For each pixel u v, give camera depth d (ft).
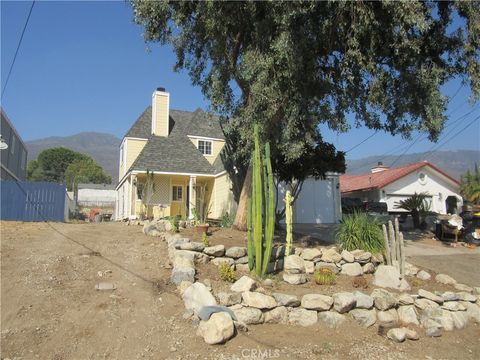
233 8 32.68
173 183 75.41
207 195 77.71
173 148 74.08
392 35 31.96
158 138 74.64
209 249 27.71
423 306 24.54
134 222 50.31
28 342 17.79
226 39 36.29
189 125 82.84
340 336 20.93
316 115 33.50
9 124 80.79
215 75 36.68
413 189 92.73
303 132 34.04
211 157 82.12
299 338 20.12
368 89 36.01
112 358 17.33
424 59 37.17
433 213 65.72
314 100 34.22
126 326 19.74
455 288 29.04
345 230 32.60
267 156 27.09
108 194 205.57
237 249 28.43
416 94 36.83
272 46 29.50
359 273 29.04
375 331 22.04
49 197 51.88
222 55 36.83
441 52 38.42
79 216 128.47
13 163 89.04
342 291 25.72
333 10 30.32
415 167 92.27
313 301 22.39
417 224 61.41
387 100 37.65
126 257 29.76
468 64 36.42
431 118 35.78
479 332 23.94
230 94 40.06
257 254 26.48
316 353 18.95
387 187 90.89
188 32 37.60
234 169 47.03
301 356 18.52
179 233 34.94
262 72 30.37
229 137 43.75
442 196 94.27
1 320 19.26
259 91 31.04
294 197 47.62
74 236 36.63
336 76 36.32
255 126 27.58
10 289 22.33
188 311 21.02
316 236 45.98
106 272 26.20
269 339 19.66
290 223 29.14
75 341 18.24
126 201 74.49
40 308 20.63
